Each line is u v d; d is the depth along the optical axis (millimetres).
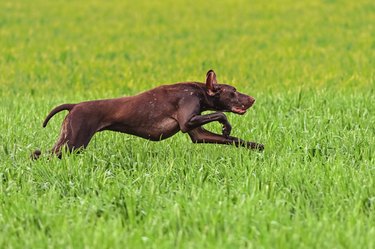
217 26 56844
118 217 11516
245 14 65000
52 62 38719
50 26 57812
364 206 12180
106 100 15156
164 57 40219
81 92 28328
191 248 10125
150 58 39844
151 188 12797
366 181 13141
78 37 51188
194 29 55312
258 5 72375
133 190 12828
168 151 16156
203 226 11148
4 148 16625
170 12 68812
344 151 15797
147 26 57844
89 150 16000
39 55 41531
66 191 13672
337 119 18547
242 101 15312
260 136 17062
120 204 12344
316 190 12930
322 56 38844
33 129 18562
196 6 73875
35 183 13969
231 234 10594
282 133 17266
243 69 34094
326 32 50344
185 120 14734
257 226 11094
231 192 12836
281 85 29062
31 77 33188
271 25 56125
